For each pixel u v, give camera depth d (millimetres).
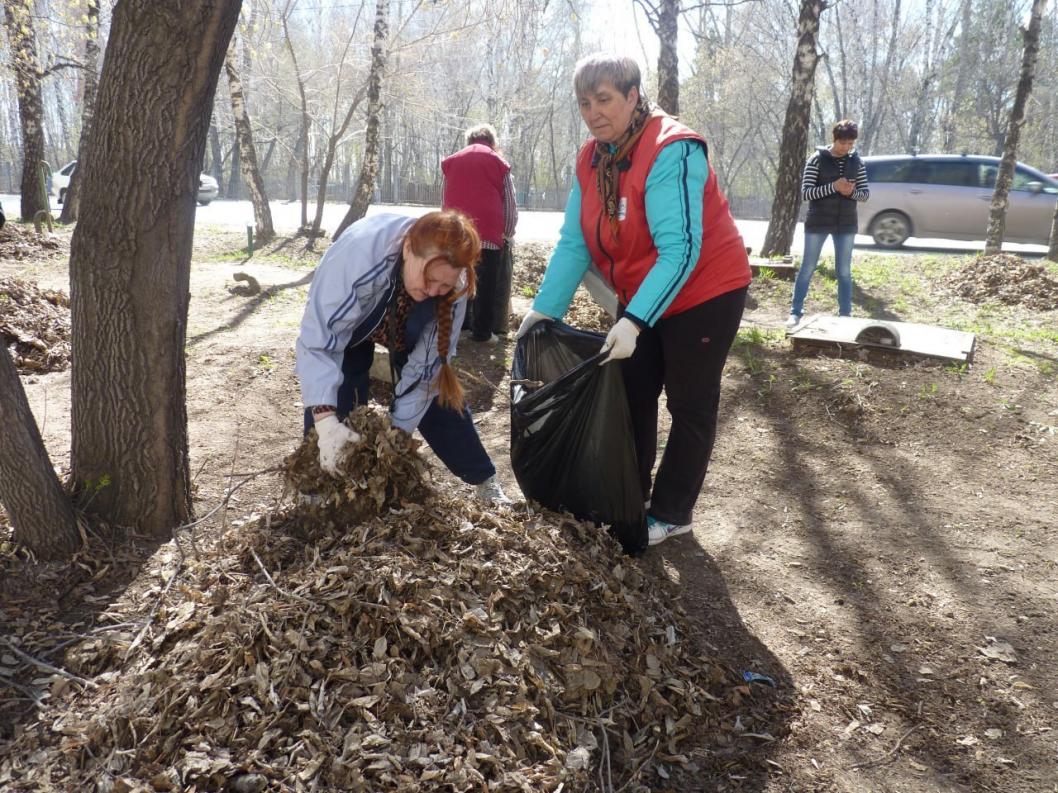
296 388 4957
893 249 13820
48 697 2141
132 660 2252
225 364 5305
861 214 14008
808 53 10117
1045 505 3859
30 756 1943
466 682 2074
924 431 4629
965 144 46000
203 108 2721
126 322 2779
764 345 5926
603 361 2809
